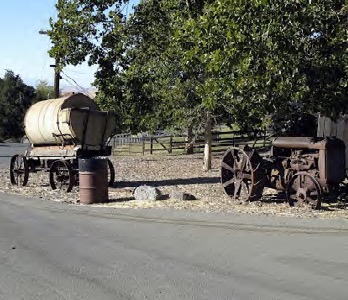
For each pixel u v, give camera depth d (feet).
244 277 23.12
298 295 20.71
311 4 32.78
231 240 30.53
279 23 33.30
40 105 63.36
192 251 27.96
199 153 114.73
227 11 34.17
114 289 21.38
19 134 242.17
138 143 140.67
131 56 60.95
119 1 58.49
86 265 25.13
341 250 27.89
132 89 61.77
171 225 35.29
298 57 36.70
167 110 75.05
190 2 51.67
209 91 42.47
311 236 31.53
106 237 31.58
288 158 44.39
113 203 46.24
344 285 21.94
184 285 21.95
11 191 57.00
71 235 32.27
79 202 47.34
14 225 35.76
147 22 59.47
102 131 60.75
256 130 56.75
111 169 61.21
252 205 43.73
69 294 20.72
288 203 43.11
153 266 24.98
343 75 38.99
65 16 58.03
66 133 58.54
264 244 29.43
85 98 61.87
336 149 42.37
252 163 45.03
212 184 60.64
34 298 20.24
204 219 37.27
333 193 43.55
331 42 35.55
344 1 34.19
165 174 74.02
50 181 59.06
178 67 61.26
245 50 34.83
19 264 25.30
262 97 40.63
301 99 39.63
